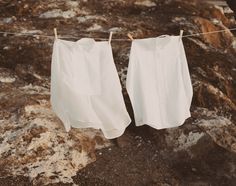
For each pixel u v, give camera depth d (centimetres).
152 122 313
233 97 457
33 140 374
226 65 475
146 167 403
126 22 512
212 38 508
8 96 422
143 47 308
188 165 402
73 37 473
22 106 407
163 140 425
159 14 539
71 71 303
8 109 405
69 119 313
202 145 409
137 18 527
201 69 463
